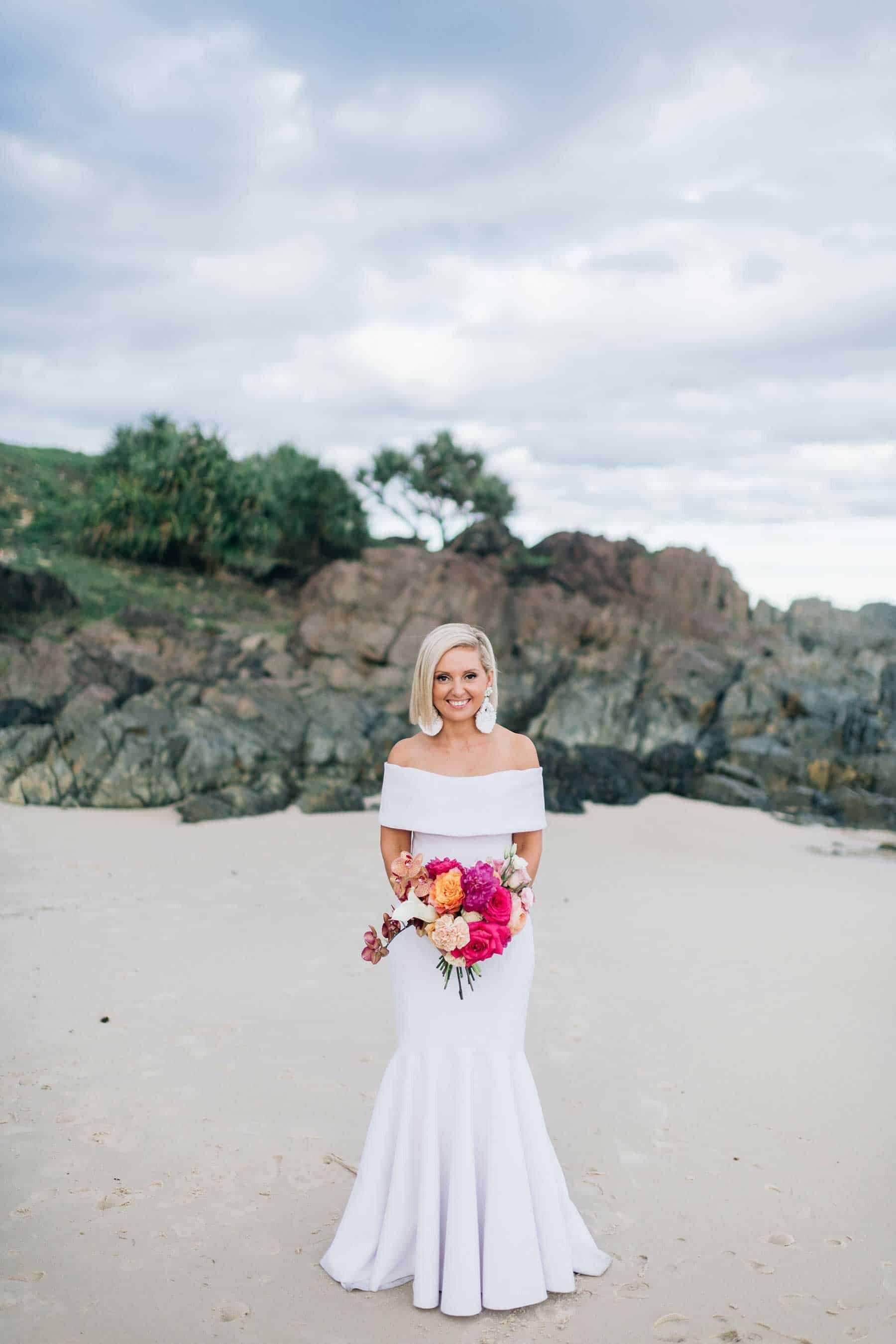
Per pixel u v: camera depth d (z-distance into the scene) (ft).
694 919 26.27
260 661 55.01
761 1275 10.69
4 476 90.58
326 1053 16.52
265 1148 13.30
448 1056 10.21
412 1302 10.15
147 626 57.67
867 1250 11.20
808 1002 19.83
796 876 32.50
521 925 9.98
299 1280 10.45
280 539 87.71
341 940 22.90
